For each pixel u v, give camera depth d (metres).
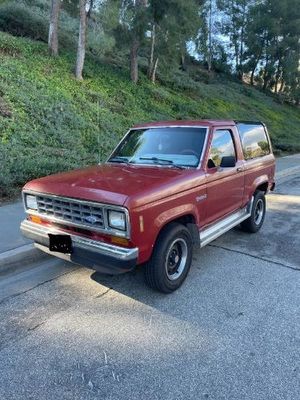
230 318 3.57
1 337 3.21
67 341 3.18
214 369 2.86
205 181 4.36
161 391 2.63
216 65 42.91
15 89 11.73
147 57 24.17
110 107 14.76
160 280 3.83
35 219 4.11
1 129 9.46
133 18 18.55
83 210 3.58
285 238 6.04
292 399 2.57
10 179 7.27
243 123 5.80
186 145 4.66
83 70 16.78
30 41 16.77
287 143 21.33
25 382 2.70
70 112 12.27
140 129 5.25
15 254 4.59
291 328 3.42
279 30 41.19
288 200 9.06
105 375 2.78
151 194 3.53
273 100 40.38
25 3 21.25
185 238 4.13
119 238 3.40
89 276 4.42
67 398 2.56
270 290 4.18
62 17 22.89
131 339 3.22
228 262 4.98
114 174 4.12
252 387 2.67
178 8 18.84
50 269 4.61
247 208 5.84
